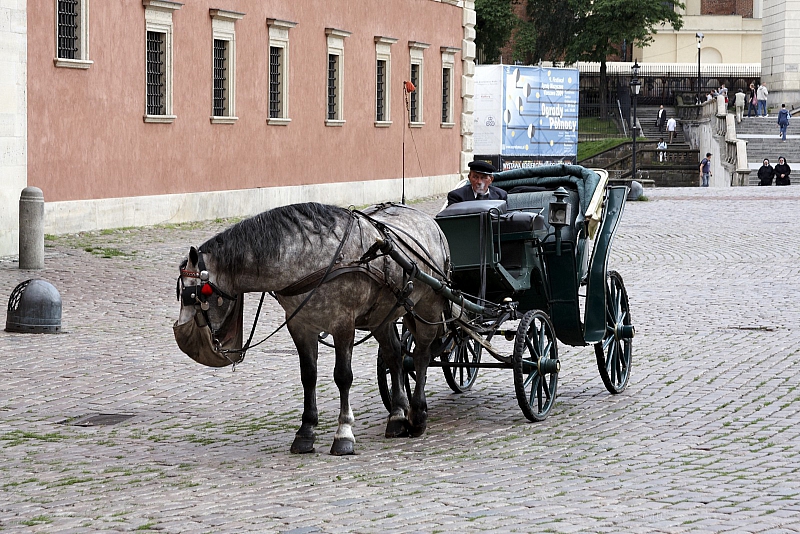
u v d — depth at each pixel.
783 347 17.69
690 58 110.25
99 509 9.42
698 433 12.34
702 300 22.72
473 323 13.00
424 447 11.88
